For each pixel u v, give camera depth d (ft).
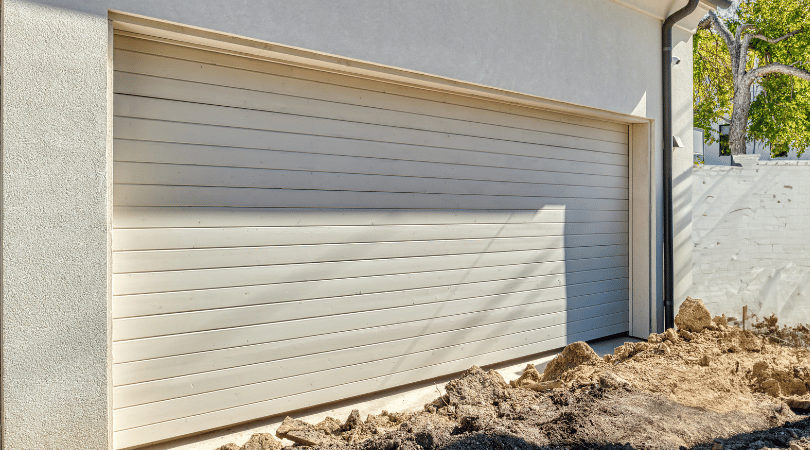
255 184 12.22
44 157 8.85
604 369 13.60
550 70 17.35
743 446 9.48
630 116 20.71
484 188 16.81
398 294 14.76
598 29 19.03
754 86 66.44
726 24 62.64
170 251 11.12
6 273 8.54
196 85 11.39
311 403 13.14
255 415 12.26
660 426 10.17
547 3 17.21
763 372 13.14
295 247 12.84
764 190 22.62
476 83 15.30
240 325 12.03
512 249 17.67
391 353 14.65
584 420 10.26
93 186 9.33
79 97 9.18
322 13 12.12
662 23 21.72
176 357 11.23
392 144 14.57
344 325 13.70
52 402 8.96
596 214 20.72
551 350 19.58
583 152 20.12
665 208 21.52
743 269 22.59
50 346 8.94
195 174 11.41
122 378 10.58
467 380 12.60
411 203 15.01
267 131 12.37
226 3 10.80
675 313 22.11
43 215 8.86
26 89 8.68
